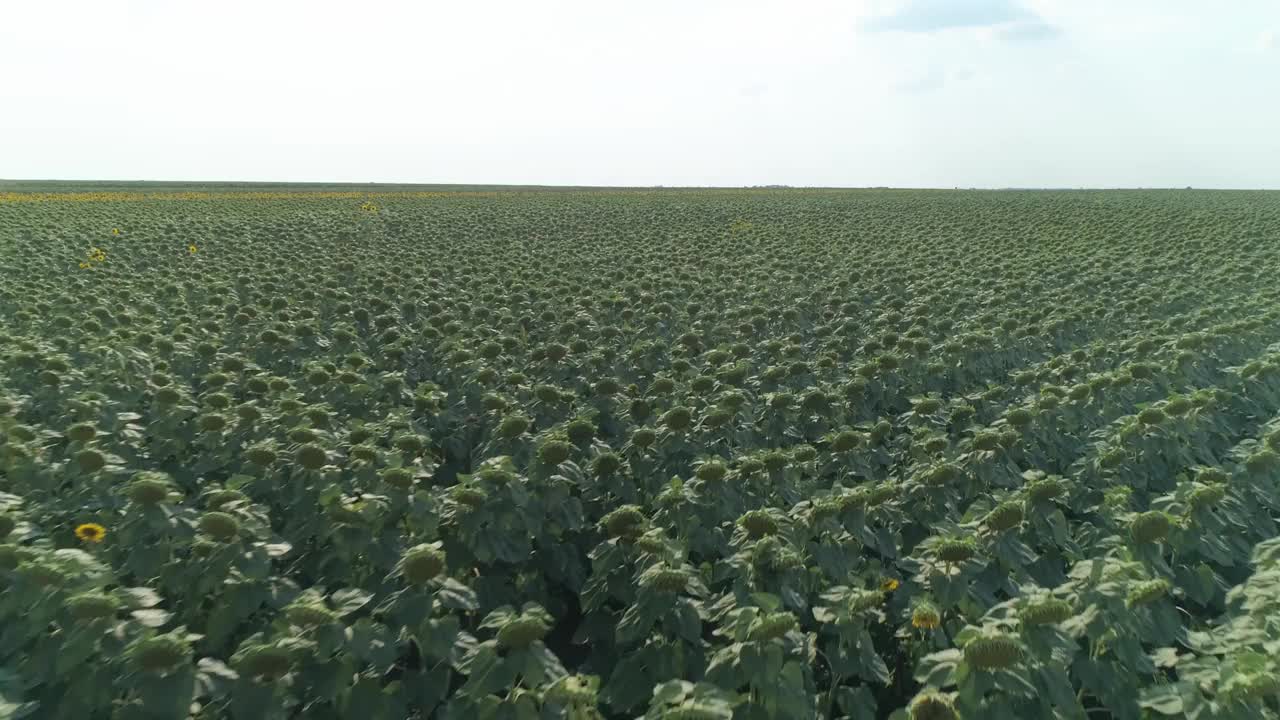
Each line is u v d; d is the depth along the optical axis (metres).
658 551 7.26
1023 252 39.34
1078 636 6.40
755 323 19.58
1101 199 81.06
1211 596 8.21
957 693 5.52
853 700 6.52
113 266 30.95
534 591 8.78
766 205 77.56
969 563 7.43
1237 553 9.02
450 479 12.08
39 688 6.26
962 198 87.31
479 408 13.25
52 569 6.33
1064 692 5.67
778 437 12.41
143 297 23.20
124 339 16.38
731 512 8.96
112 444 10.95
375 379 13.74
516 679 6.09
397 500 8.41
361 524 8.12
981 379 16.38
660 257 37.50
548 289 25.94
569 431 10.71
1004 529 8.02
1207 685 5.58
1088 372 15.77
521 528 8.81
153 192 96.38
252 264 31.80
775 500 9.70
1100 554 8.70
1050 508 8.80
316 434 9.86
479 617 8.18
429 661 6.60
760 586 7.36
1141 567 6.82
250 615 7.53
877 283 28.31
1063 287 27.59
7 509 7.98
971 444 10.66
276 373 15.93
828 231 51.62
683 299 25.09
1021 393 15.05
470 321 21.12
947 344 16.58
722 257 37.84
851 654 6.77
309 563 8.52
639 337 19.41
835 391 13.85
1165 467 11.38
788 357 16.17
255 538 7.46
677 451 11.12
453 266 32.84
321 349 17.39
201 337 17.80
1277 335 19.58
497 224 55.00
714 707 4.97
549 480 9.09
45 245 35.31
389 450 10.27
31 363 14.12
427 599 6.35
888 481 9.59
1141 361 15.45
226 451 10.95
